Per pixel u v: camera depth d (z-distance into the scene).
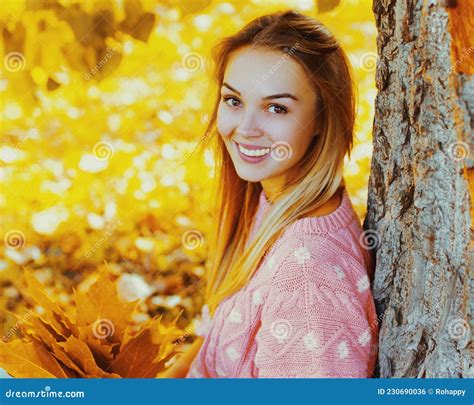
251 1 2.15
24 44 1.92
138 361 1.65
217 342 1.49
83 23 1.89
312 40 1.46
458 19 1.26
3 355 1.61
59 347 1.62
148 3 1.93
